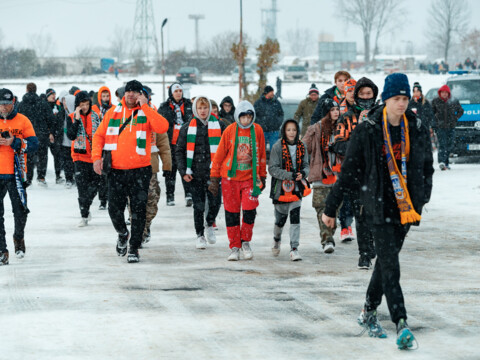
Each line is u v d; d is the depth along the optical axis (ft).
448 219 51.03
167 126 38.04
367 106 37.45
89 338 24.59
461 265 37.19
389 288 23.30
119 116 38.09
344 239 43.70
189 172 42.80
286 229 49.39
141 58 410.11
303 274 35.50
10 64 358.23
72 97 70.54
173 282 33.63
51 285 32.94
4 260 38.11
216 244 44.68
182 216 55.52
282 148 38.88
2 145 38.11
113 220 39.34
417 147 23.43
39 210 59.00
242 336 24.89
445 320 26.76
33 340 24.32
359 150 23.61
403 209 23.16
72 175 74.90
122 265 37.99
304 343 24.13
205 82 260.83
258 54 138.31
